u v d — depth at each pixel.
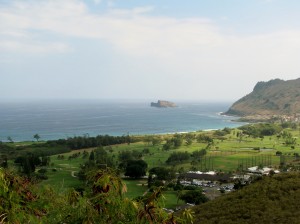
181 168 141.38
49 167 142.38
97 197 7.93
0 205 7.28
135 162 133.25
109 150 188.50
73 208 7.89
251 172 139.25
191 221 8.70
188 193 91.25
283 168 138.88
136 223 7.99
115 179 8.22
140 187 109.12
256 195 51.69
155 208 8.20
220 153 190.38
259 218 41.62
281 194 49.50
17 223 7.27
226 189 111.19
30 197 8.21
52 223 7.88
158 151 195.62
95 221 7.82
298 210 42.47
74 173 126.31
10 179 8.12
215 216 47.69
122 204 8.02
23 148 185.62
